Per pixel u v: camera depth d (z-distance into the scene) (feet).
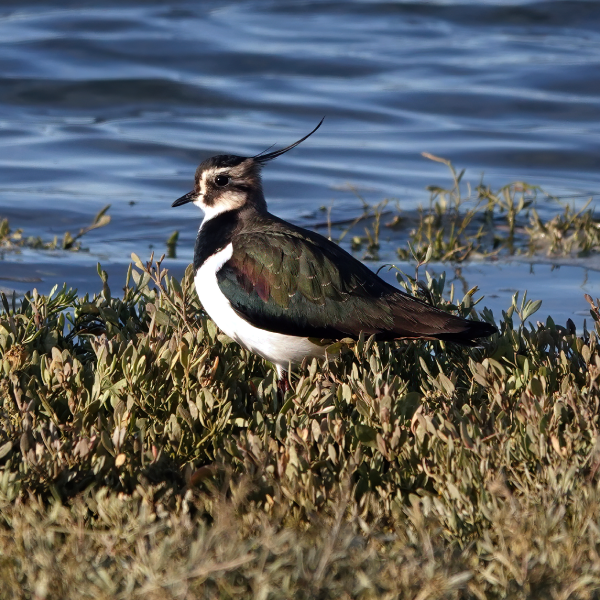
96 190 77.92
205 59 105.50
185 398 32.99
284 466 27.71
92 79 99.55
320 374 34.09
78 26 113.19
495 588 23.18
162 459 28.96
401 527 25.93
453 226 65.82
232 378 34.53
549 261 64.80
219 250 37.99
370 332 35.88
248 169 39.99
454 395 32.53
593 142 88.99
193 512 27.71
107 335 38.42
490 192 72.43
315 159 85.46
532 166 84.74
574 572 22.84
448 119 94.32
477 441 27.91
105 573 21.89
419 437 29.19
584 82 100.89
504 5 125.08
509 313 39.47
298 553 22.66
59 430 30.99
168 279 40.68
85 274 60.08
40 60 102.27
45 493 27.48
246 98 96.68
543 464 27.58
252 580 22.68
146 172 81.61
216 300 37.24
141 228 70.54
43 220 71.26
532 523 24.38
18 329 36.78
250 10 124.16
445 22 121.19
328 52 109.70
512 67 105.40
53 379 32.68
